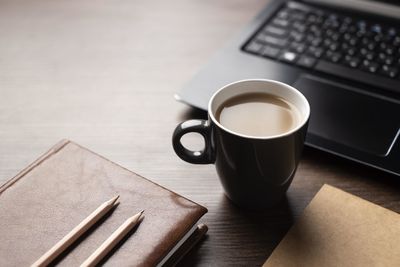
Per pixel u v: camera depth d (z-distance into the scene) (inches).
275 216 20.3
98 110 26.0
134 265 16.2
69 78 28.4
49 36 32.1
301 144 18.6
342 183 21.5
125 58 30.0
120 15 34.1
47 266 16.2
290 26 28.7
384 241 18.4
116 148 23.7
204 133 19.4
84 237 17.1
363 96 24.2
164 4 35.2
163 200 18.5
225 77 26.0
